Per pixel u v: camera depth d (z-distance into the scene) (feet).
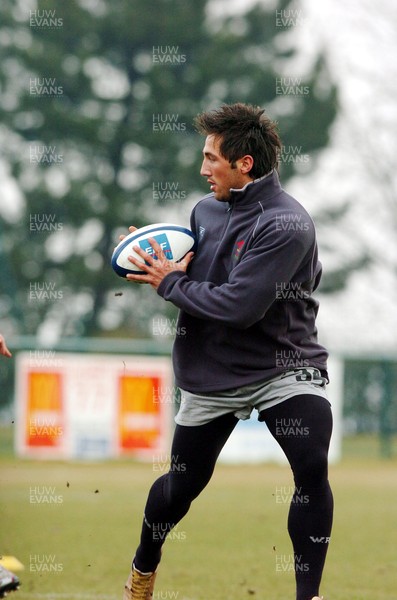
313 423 61.41
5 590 60.49
